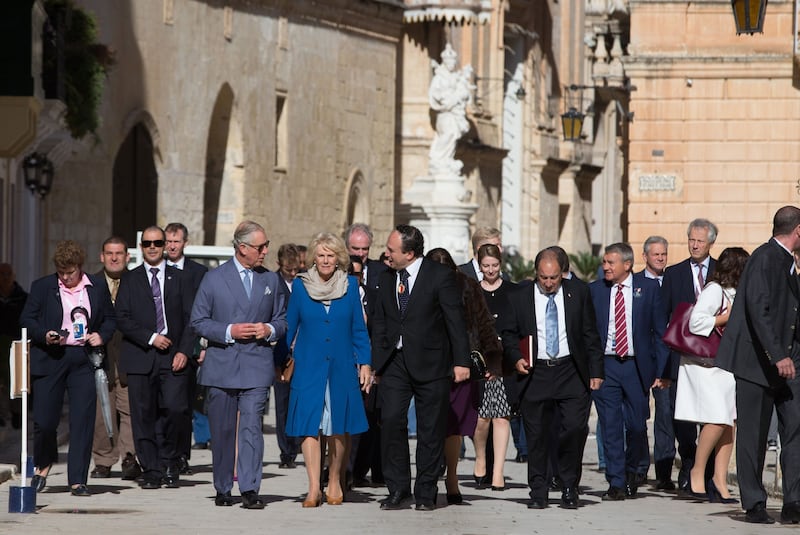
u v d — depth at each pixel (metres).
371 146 98.19
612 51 136.25
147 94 74.56
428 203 95.12
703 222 32.97
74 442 30.23
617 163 149.00
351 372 28.92
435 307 28.28
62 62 53.47
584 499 31.53
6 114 48.62
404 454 28.62
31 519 26.28
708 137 71.00
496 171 111.56
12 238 58.44
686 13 70.88
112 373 34.56
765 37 70.38
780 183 70.56
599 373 29.34
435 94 97.75
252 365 28.69
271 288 29.16
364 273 33.84
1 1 48.47
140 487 32.47
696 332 29.83
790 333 26.41
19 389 27.59
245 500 28.39
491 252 32.47
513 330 29.47
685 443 32.62
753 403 26.69
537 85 121.06
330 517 26.94
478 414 31.02
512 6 115.75
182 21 77.81
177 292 32.12
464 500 30.80
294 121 89.88
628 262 32.09
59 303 30.05
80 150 65.31
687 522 26.58
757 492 26.67
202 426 44.19
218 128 83.69
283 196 88.88
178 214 78.00
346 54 94.94
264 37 86.19
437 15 99.69
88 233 70.12
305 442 28.92
